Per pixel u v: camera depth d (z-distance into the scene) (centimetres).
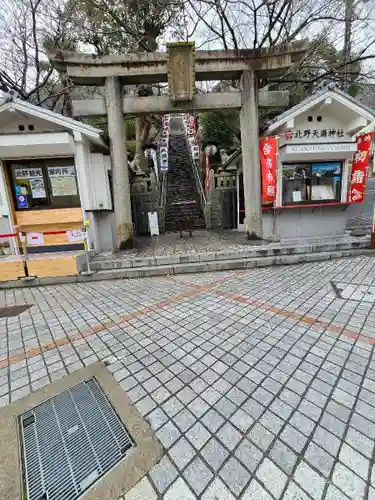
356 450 190
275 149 768
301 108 753
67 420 235
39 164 789
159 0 1199
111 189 892
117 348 346
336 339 334
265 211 861
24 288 645
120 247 823
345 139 841
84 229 693
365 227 1005
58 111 1570
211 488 171
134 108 770
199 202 1505
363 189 828
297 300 461
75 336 385
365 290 483
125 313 456
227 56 738
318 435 204
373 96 1438
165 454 196
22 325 434
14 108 694
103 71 731
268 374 277
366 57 1122
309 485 169
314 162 849
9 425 231
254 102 769
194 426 219
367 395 240
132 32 1231
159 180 1653
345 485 167
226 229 1240
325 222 893
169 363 306
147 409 240
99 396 262
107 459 197
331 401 236
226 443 202
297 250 733
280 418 221
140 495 170
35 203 809
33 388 278
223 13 1130
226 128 1864
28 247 812
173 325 399
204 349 330
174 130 2903
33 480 184
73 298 552
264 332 361
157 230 884
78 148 770
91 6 1206
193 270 689
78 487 178
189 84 724
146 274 682
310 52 1258
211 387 263
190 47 687
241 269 691
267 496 164
